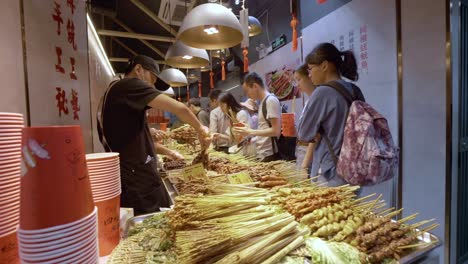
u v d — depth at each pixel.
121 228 1.11
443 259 2.10
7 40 1.13
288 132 2.51
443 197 2.07
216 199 1.08
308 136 1.75
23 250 0.51
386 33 2.43
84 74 1.91
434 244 0.96
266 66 4.86
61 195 0.53
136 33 5.23
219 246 0.77
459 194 2.13
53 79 1.49
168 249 0.91
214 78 8.45
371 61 2.60
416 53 2.17
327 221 1.00
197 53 3.17
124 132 1.67
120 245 0.95
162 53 6.71
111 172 0.91
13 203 0.66
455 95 2.01
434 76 2.06
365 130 1.48
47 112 1.42
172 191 1.99
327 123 1.69
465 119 2.16
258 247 0.78
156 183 1.79
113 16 4.37
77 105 1.78
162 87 2.38
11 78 1.15
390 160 1.49
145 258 0.86
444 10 1.97
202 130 1.88
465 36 2.13
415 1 2.15
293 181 1.64
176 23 4.51
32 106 1.29
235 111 3.60
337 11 3.01
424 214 2.21
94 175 0.86
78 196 0.56
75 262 0.54
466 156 2.21
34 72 1.31
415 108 2.21
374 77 2.57
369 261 0.86
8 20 1.13
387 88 2.45
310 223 1.00
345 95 1.66
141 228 1.10
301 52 3.78
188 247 0.78
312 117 1.71
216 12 1.92
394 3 2.33
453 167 2.04
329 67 1.81
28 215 0.51
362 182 1.50
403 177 2.34
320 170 1.74
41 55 1.37
